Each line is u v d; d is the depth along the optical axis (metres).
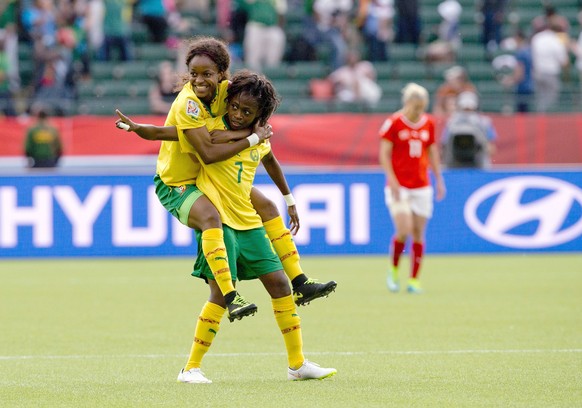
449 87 61.44
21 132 58.06
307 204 54.56
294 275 21.50
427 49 72.31
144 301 37.31
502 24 75.81
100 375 22.31
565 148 59.81
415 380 21.31
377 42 71.69
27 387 20.75
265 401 18.91
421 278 45.03
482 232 55.84
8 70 65.75
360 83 66.88
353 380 21.34
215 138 20.55
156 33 70.75
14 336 28.77
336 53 70.75
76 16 68.94
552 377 21.61
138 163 58.12
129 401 19.02
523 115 59.97
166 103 61.38
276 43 69.12
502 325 30.44
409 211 39.88
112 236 53.97
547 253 56.12
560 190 56.00
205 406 18.44
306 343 27.08
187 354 25.47
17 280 44.56
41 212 53.66
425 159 40.41
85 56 67.50
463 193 55.69
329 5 71.75
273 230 21.59
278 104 21.25
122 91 65.81
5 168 57.81
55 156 56.56
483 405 18.52
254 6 68.50
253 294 39.75
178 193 20.98
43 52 64.62
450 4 74.62
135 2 72.06
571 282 43.03
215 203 20.69
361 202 54.94
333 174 54.78
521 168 56.59
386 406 18.41
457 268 49.38
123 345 27.05
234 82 20.67
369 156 58.88
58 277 45.78
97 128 57.91
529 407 18.34
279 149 58.41
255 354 25.45
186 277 45.72
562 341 27.14
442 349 25.86
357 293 39.53
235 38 70.38
